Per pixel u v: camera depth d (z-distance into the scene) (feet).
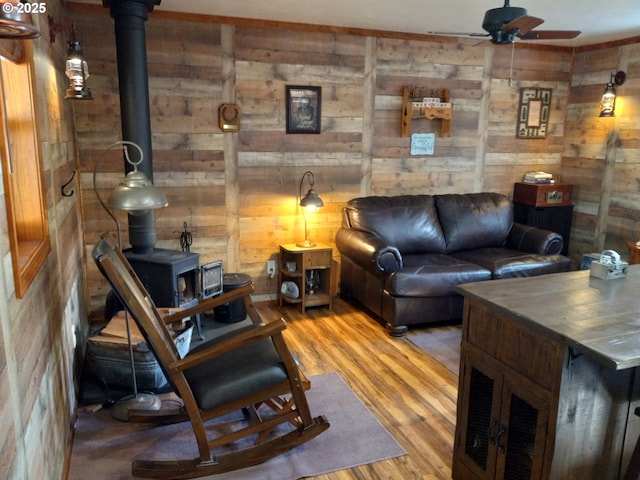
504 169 16.89
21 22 3.48
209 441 7.47
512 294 6.50
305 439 7.65
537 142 17.12
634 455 5.51
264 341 8.12
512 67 16.17
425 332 12.71
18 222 6.41
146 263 10.89
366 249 12.56
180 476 7.07
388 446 7.95
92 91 12.10
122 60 10.44
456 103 15.76
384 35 14.49
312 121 14.28
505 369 6.05
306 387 8.33
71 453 7.63
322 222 14.99
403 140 15.42
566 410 5.39
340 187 15.01
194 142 13.28
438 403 9.27
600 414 5.61
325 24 13.69
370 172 15.25
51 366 6.54
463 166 16.33
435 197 15.25
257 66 13.46
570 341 5.06
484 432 6.57
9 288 4.46
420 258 13.69
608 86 15.17
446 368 10.67
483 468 6.55
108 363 9.17
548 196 16.35
